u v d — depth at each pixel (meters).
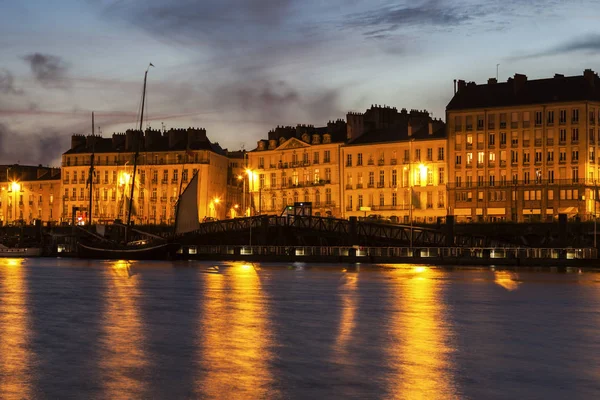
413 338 51.22
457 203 165.75
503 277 95.62
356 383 39.19
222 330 54.22
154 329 54.59
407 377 40.41
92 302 70.75
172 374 40.88
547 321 59.06
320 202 189.12
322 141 190.12
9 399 36.56
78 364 43.09
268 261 130.50
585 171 157.12
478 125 165.00
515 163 161.88
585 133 157.50
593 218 147.50
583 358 45.16
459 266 115.19
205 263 128.88
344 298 73.31
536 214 159.12
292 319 59.66
